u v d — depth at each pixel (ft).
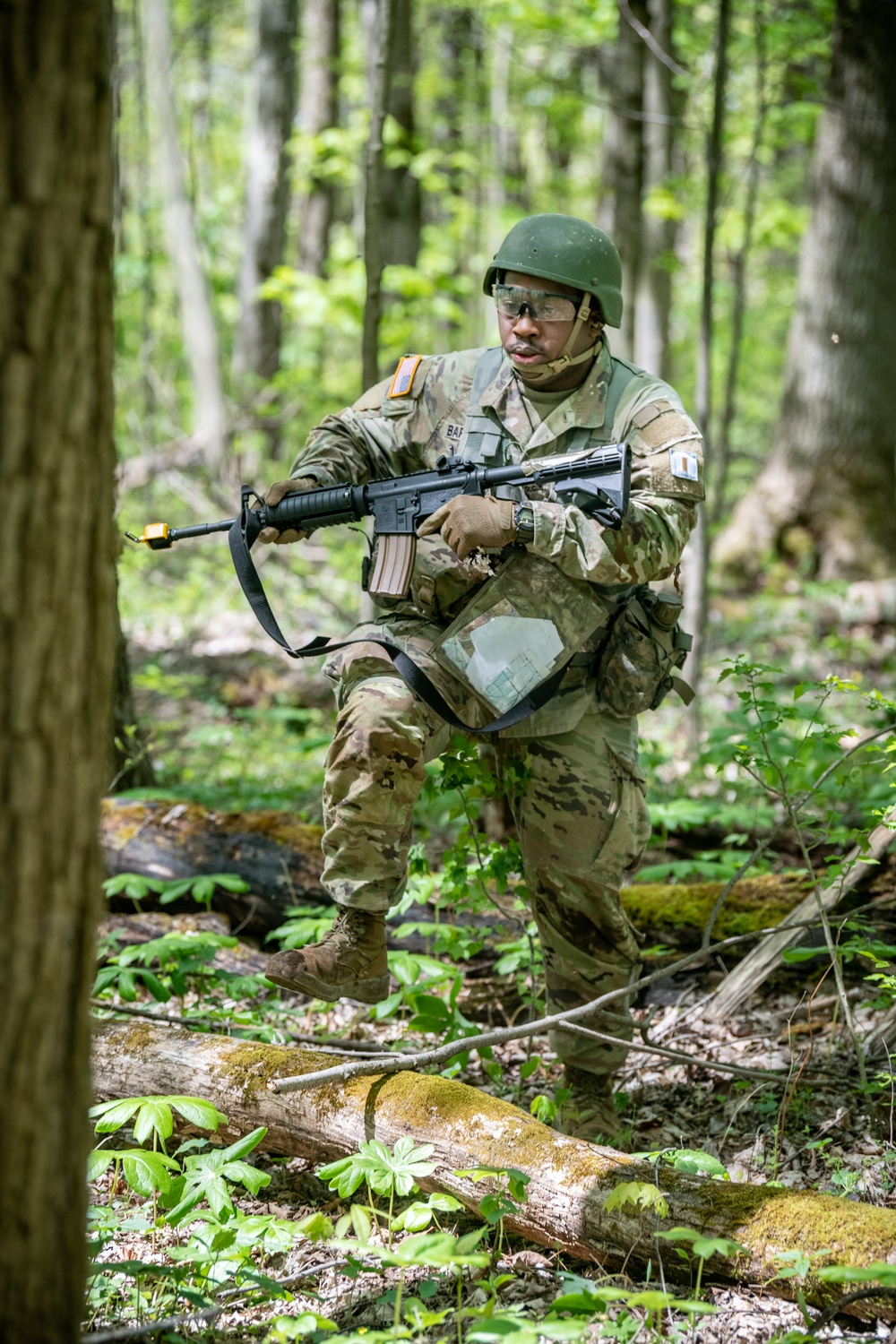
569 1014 14.98
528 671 14.43
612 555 13.71
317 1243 13.19
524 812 15.62
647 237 54.13
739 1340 11.23
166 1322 10.84
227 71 123.34
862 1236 11.50
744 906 20.90
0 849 8.65
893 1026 17.12
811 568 52.80
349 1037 18.75
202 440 67.41
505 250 14.60
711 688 39.83
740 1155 15.21
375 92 26.16
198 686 41.78
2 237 8.33
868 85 50.75
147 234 78.69
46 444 8.59
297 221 107.65
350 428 15.84
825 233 52.70
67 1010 9.09
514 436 15.05
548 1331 9.41
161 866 22.08
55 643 8.75
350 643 14.83
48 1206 9.04
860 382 52.70
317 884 21.90
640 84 53.26
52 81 8.37
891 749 16.88
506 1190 12.74
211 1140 14.90
